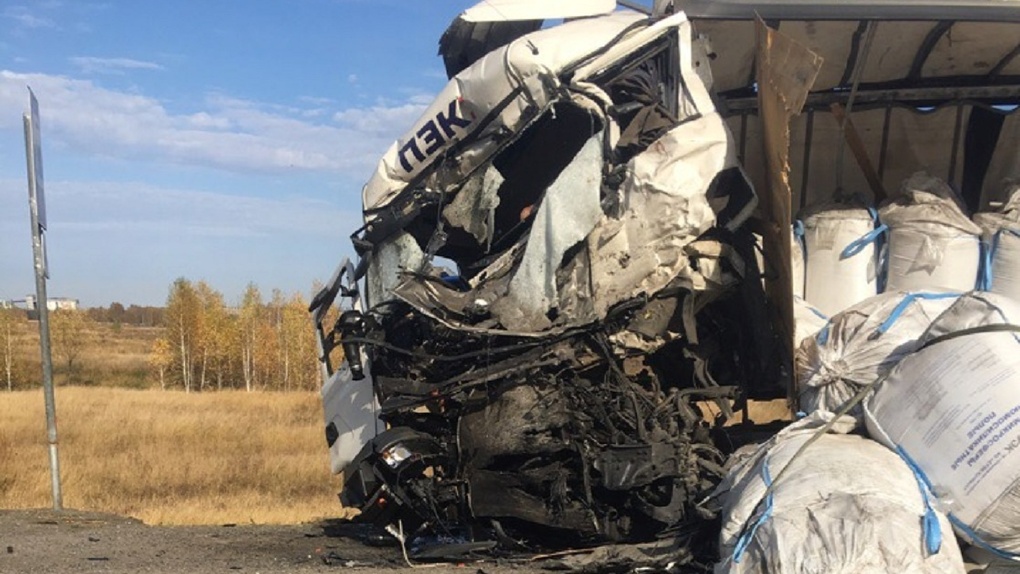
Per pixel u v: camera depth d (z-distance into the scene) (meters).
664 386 7.17
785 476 5.10
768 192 6.69
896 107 8.78
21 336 66.75
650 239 6.37
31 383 61.09
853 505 4.65
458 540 7.46
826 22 7.28
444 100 7.34
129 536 8.48
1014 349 5.04
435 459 6.97
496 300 6.70
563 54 6.77
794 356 6.49
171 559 7.22
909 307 6.09
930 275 7.26
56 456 10.47
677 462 6.38
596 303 6.50
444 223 7.45
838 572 4.39
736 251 6.78
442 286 6.97
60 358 65.81
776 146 6.18
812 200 9.09
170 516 12.33
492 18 7.33
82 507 14.02
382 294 7.57
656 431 6.55
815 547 4.53
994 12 6.09
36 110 10.20
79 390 43.88
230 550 7.67
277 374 59.84
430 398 6.77
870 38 7.40
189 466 19.91
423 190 7.48
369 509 7.28
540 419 6.57
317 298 8.09
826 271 7.63
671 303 6.65
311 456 21.92
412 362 7.14
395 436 6.88
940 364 5.20
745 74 7.77
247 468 19.83
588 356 6.65
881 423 5.39
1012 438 4.88
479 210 7.34
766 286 7.04
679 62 6.64
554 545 6.94
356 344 7.19
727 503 5.52
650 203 6.30
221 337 60.25
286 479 18.55
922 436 5.15
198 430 27.39
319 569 6.62
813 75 5.56
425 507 7.04
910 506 4.73
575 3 7.46
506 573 6.19
